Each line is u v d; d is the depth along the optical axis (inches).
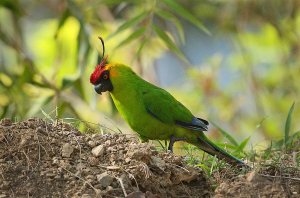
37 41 686.5
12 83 582.9
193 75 700.0
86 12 644.1
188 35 788.6
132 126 400.8
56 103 546.9
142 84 397.1
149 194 314.0
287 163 358.9
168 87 726.5
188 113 394.3
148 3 524.1
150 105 390.6
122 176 316.2
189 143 399.5
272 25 700.0
